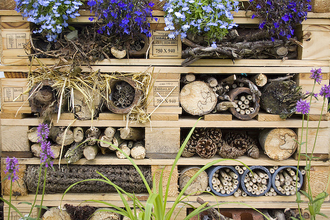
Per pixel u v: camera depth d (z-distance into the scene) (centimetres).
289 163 230
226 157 231
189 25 195
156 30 218
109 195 230
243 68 221
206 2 193
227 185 231
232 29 221
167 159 227
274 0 204
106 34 213
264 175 229
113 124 222
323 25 221
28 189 227
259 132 260
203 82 222
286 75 235
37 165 227
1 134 221
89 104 218
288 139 228
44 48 224
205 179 233
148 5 207
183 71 220
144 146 235
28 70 218
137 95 216
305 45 223
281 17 203
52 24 199
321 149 229
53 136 219
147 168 233
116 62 219
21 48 217
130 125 223
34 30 218
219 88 225
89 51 212
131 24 196
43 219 221
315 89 227
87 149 219
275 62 223
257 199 234
